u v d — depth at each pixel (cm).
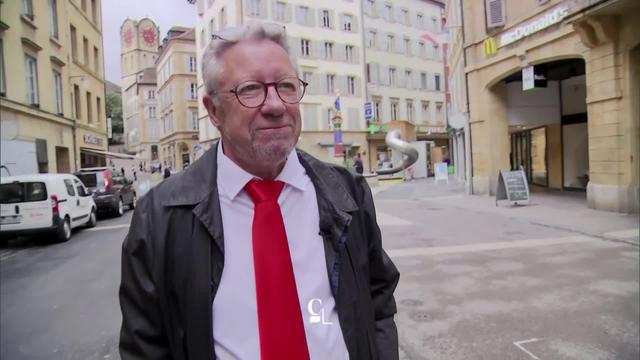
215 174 146
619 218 1000
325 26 3769
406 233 973
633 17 1009
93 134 2598
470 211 1282
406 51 4488
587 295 520
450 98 2938
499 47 1527
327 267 144
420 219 1172
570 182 1714
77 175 1556
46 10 1861
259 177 147
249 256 137
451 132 2562
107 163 2998
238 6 3278
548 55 1302
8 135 1347
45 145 1803
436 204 1496
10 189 1038
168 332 137
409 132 3272
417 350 394
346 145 3844
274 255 137
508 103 1675
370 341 150
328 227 147
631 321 440
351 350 142
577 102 1655
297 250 142
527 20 1372
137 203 146
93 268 779
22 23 1631
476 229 988
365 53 4056
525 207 1283
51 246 1032
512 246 796
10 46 1530
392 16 4350
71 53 2255
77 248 988
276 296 134
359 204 167
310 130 3678
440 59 4803
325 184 156
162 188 145
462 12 1720
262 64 139
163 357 139
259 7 3359
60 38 2041
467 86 1728
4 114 1470
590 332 418
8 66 1512
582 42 1117
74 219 1162
